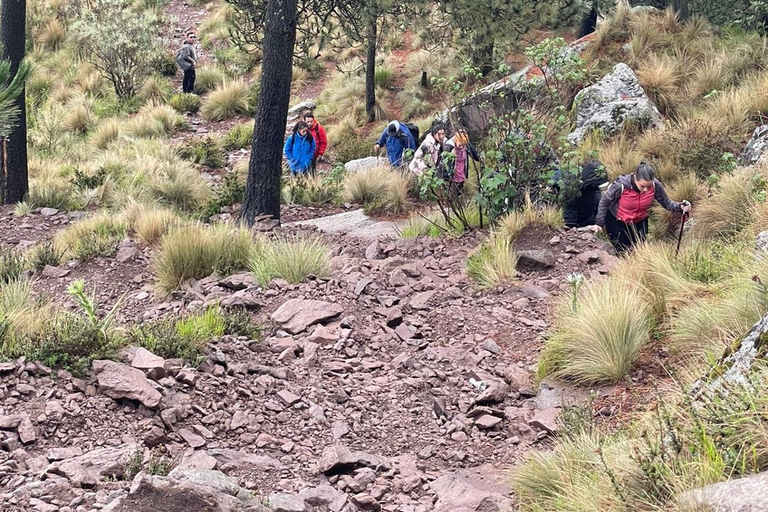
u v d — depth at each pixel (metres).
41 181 15.29
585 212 9.67
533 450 4.69
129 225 11.28
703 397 4.08
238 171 16.55
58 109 21.06
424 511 4.23
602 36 16.16
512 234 8.90
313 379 5.84
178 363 5.50
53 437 4.50
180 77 24.53
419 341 6.74
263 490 4.31
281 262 8.20
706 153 11.79
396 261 8.89
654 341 5.89
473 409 5.48
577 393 5.57
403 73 21.45
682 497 3.22
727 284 6.15
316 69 22.91
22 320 5.82
